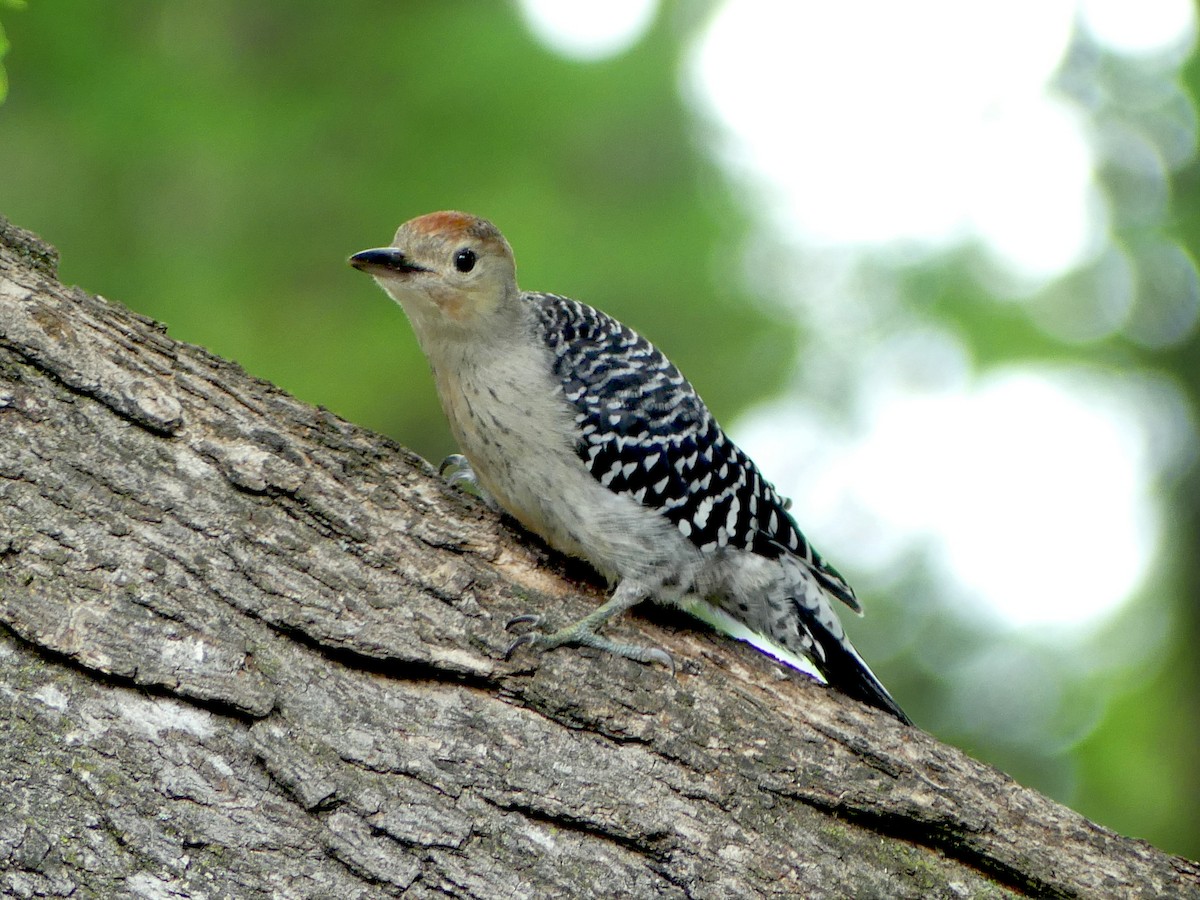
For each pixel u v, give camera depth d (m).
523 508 9.48
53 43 20.00
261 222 20.56
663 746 7.77
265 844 7.02
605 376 9.40
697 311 20.16
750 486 9.84
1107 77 21.48
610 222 20.72
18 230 7.95
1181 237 20.77
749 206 21.19
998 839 8.03
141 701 7.07
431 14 22.20
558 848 7.42
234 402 7.91
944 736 20.03
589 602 8.38
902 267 20.42
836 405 20.20
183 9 21.39
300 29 21.81
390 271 9.23
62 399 7.39
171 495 7.44
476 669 7.64
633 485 9.25
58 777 6.82
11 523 7.07
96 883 6.77
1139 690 21.27
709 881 7.54
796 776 7.88
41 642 6.92
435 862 7.22
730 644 8.47
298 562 7.57
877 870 7.82
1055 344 20.06
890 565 20.05
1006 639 20.28
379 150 21.08
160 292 19.84
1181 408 21.47
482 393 9.33
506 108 20.91
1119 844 8.26
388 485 8.09
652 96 20.95
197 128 19.89
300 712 7.28
